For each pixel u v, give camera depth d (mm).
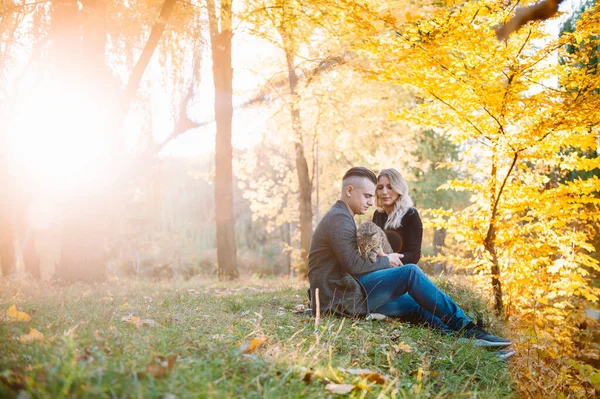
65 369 1883
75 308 3936
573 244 6793
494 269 6500
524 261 6680
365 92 15852
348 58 11875
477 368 3496
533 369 4379
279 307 5090
